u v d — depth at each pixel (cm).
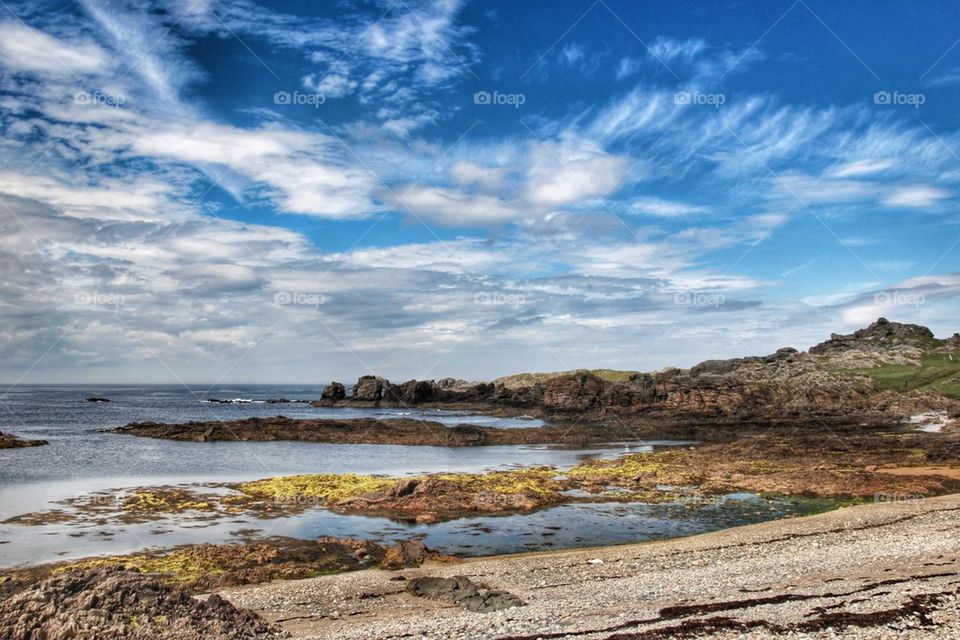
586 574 3416
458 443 10238
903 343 19775
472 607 2823
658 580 3192
